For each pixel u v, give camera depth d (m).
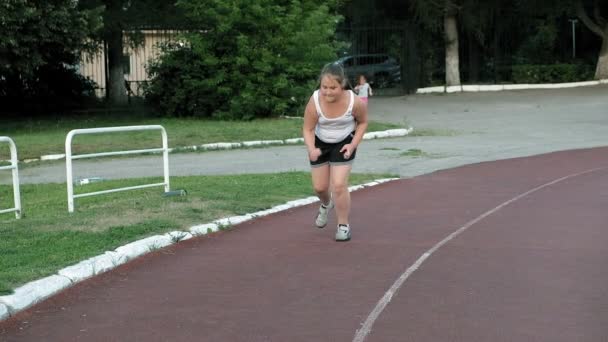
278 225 11.91
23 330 7.13
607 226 11.59
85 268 8.90
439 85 47.47
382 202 14.08
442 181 16.73
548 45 47.47
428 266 9.29
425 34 47.06
